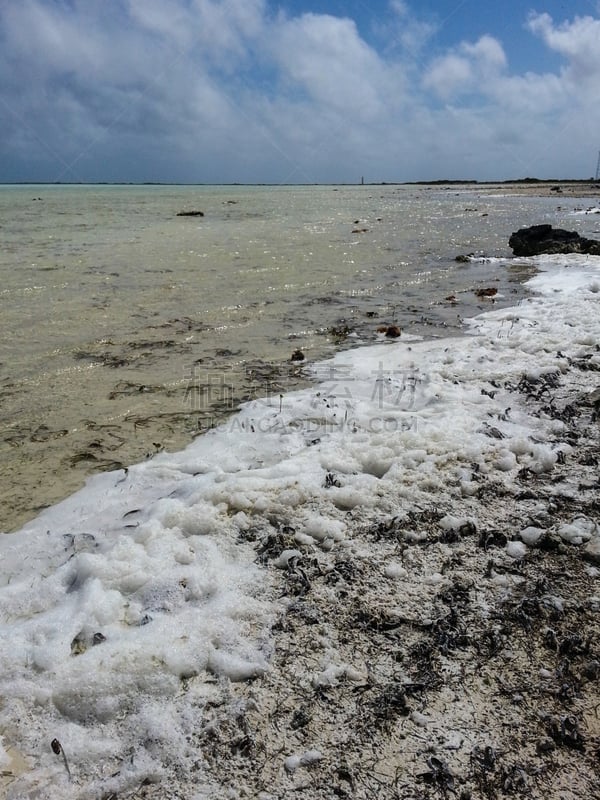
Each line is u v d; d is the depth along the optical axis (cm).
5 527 396
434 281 1294
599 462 468
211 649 287
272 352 783
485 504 413
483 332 862
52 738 244
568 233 1702
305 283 1262
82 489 443
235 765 235
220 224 2828
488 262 1562
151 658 278
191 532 385
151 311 990
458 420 534
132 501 425
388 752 239
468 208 4294
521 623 307
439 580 339
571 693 266
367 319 960
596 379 650
